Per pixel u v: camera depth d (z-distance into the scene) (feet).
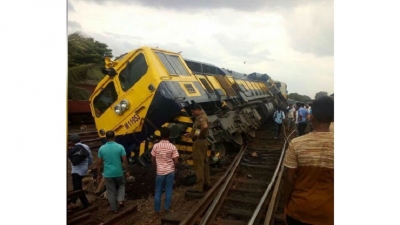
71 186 20.02
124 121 21.57
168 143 18.45
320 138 11.54
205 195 19.02
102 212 18.80
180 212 18.43
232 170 22.49
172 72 22.12
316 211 11.42
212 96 25.85
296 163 11.70
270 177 22.35
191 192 20.25
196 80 24.53
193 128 20.70
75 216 18.31
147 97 20.81
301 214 11.63
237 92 31.27
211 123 23.39
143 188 20.57
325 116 11.52
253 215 16.56
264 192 20.01
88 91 23.29
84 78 22.44
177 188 21.34
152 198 19.83
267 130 35.55
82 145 19.15
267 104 35.19
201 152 20.31
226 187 20.30
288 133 26.96
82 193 18.97
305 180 11.61
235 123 27.84
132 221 17.83
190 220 16.81
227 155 26.99
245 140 29.94
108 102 22.12
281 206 19.01
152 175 21.34
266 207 18.43
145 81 20.83
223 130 25.18
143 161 21.52
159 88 20.52
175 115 21.86
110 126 21.98
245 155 26.71
